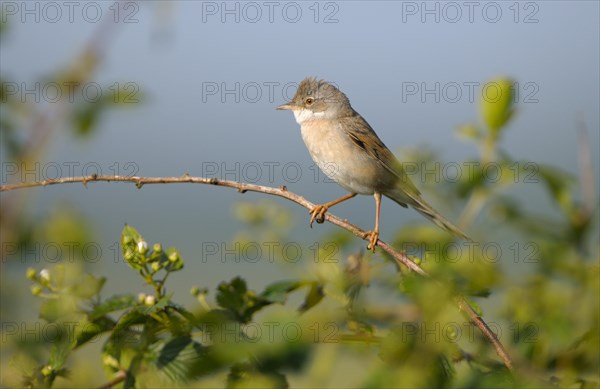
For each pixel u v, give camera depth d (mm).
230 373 4555
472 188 4055
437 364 4250
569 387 3996
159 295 5359
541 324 3824
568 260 3840
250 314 5465
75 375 5242
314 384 4246
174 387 4859
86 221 5027
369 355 4445
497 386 4113
